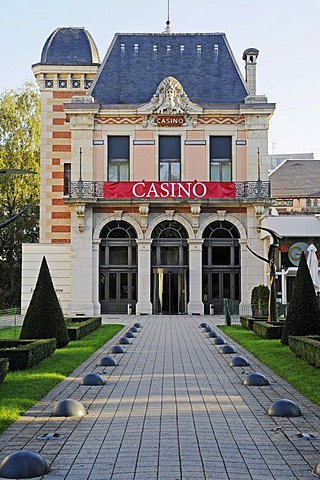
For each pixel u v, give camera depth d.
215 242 40.06
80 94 43.16
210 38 43.09
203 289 39.97
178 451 8.55
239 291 39.88
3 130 52.75
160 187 39.16
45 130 43.00
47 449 8.70
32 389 12.97
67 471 7.73
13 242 52.25
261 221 39.09
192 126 40.16
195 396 12.55
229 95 41.38
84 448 8.73
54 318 20.84
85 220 39.50
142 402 11.95
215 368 16.48
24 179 52.06
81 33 44.72
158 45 42.75
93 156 40.06
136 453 8.46
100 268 39.97
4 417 10.38
